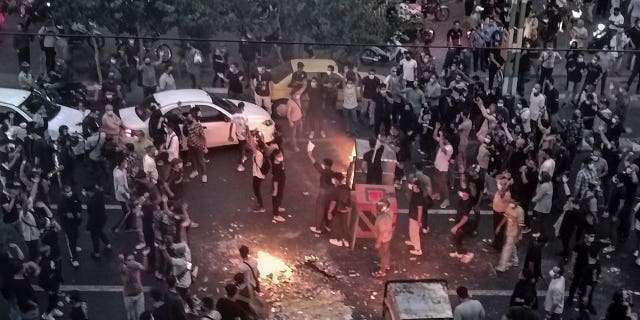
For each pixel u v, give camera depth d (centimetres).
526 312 1344
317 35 2481
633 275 1709
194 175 1973
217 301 1452
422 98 2108
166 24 2367
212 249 1719
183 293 1471
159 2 2300
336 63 2388
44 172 1825
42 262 1441
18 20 2755
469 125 1934
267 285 1611
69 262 1653
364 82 2223
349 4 2427
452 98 2117
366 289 1616
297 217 1841
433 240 1784
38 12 2408
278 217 1825
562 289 1465
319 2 2419
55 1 2316
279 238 1766
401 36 2619
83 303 1359
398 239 1784
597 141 2025
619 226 1792
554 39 2695
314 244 1748
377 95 2117
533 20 2519
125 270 1402
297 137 2202
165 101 2064
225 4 2391
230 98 2280
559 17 2683
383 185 1795
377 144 1836
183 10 2333
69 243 1606
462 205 1672
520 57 2367
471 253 1736
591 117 2155
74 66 2400
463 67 2473
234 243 1741
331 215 1728
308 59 2380
